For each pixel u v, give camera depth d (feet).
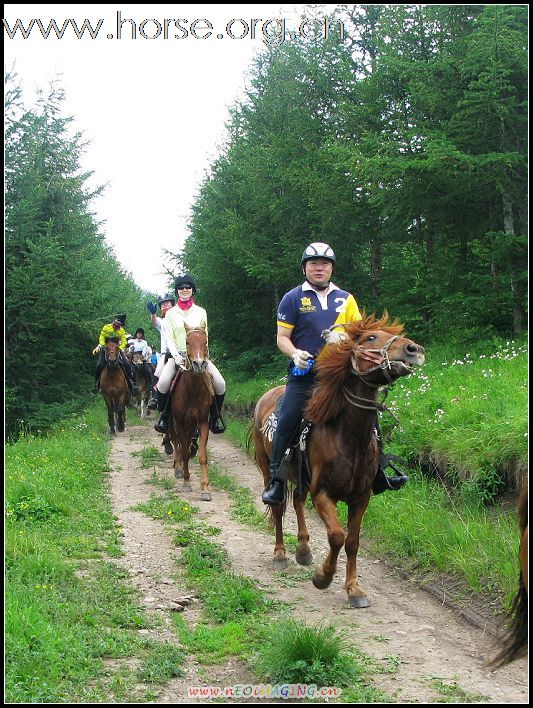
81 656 15.64
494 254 40.65
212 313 81.61
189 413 36.29
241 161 69.82
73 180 70.69
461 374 37.60
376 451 20.03
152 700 14.17
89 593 19.97
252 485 38.93
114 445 56.24
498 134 42.63
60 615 17.85
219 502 34.19
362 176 45.44
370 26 59.88
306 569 23.49
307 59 63.21
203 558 24.02
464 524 22.68
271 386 65.21
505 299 42.45
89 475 39.42
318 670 14.90
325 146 56.18
